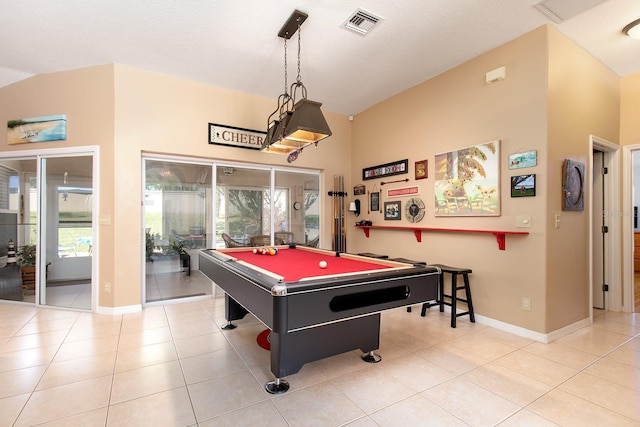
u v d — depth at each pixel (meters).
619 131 3.70
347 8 2.55
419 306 3.90
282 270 2.21
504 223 3.08
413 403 1.86
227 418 1.72
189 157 4.04
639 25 2.74
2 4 2.46
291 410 1.79
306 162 4.88
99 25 2.78
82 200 3.68
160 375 2.18
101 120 3.53
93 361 2.38
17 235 3.83
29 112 3.70
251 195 4.59
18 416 1.72
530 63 2.88
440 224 3.73
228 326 3.08
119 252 3.53
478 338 2.85
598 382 2.10
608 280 3.78
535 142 2.84
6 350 2.56
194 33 2.92
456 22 2.74
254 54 3.31
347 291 1.75
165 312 3.59
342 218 5.17
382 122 4.65
